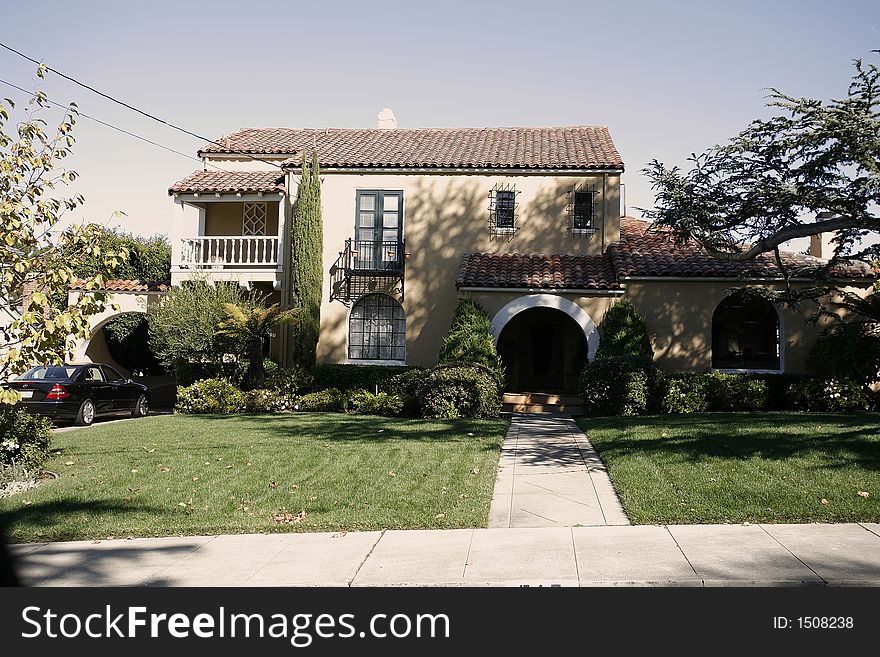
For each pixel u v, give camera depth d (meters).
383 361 21.27
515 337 23.53
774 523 7.86
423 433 14.04
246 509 8.95
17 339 9.90
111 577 6.76
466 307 18.58
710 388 17.34
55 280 9.77
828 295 17.22
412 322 20.98
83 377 18.19
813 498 8.42
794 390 17.08
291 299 21.86
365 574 6.68
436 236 21.19
